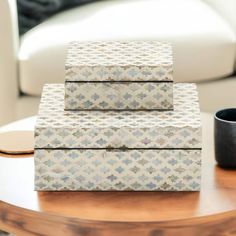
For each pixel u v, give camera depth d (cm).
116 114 156
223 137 160
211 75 252
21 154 169
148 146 150
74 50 164
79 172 152
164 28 247
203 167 163
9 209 147
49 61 240
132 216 142
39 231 145
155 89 156
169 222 140
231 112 169
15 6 242
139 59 158
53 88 170
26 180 157
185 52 246
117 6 261
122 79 155
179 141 150
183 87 169
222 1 262
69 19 253
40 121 152
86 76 155
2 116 246
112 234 140
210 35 248
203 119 189
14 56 239
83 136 150
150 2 265
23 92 245
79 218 141
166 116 155
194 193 151
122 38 243
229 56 251
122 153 151
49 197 150
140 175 152
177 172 151
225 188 154
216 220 143
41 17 257
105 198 150
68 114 156
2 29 236
